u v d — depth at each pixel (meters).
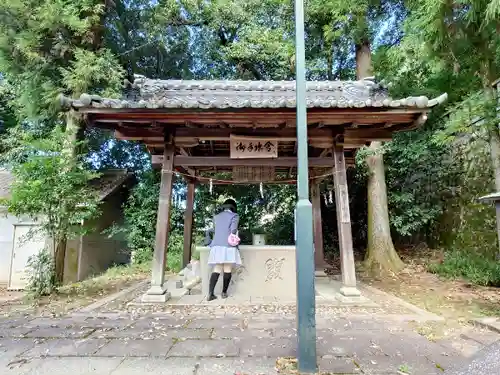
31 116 8.66
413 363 2.76
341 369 2.64
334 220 12.11
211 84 6.13
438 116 7.85
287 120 4.80
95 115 4.60
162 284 5.00
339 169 5.22
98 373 2.57
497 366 1.81
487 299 5.47
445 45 5.79
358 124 4.98
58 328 3.72
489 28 5.29
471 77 6.61
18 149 9.32
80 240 10.05
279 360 2.80
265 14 11.57
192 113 4.55
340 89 5.96
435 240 9.98
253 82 6.29
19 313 4.45
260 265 5.34
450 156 9.55
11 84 9.62
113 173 12.24
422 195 9.92
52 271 5.89
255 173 6.39
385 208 8.96
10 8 7.57
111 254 11.95
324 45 10.84
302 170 2.85
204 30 11.98
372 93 5.57
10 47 7.94
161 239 5.06
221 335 3.46
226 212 5.23
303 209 2.78
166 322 3.94
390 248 8.70
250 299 5.07
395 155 9.55
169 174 5.21
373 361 2.80
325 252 11.60
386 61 8.23
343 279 4.96
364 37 9.03
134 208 11.48
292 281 5.28
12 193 5.71
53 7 7.57
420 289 6.39
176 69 12.17
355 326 3.80
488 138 6.40
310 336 2.63
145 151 13.43
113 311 4.46
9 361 2.80
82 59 7.84
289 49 10.15
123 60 10.48
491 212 8.07
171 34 11.52
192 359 2.84
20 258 8.95
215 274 5.03
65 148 6.06
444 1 4.92
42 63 8.23
